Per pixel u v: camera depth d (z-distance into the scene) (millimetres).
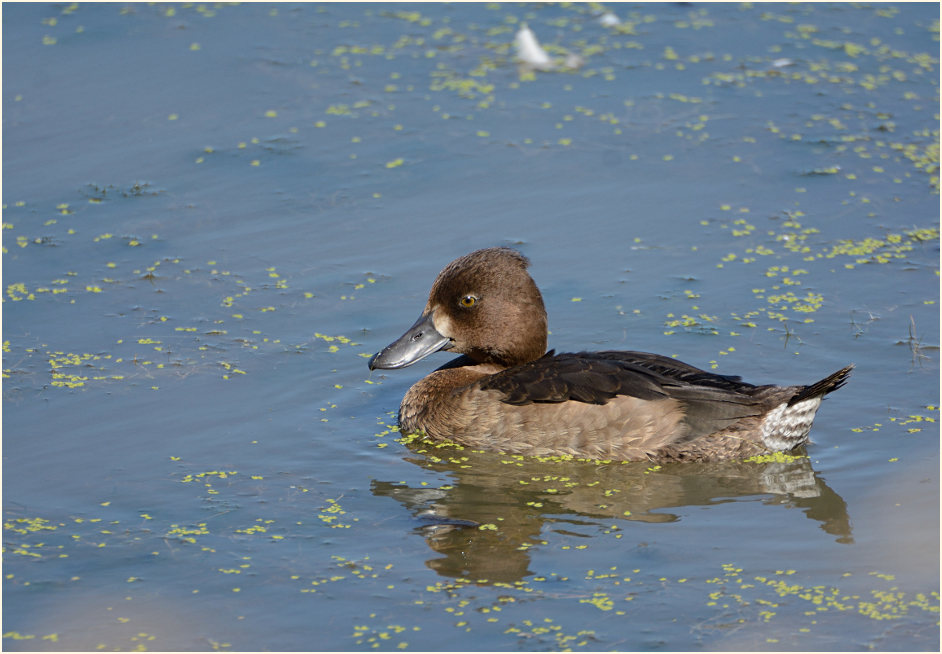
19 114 20688
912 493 11211
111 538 10680
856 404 13109
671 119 20797
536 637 9062
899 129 20328
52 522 10977
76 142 19953
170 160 19547
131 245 17328
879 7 25266
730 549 10344
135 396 13547
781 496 11398
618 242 17234
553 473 12133
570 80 22266
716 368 13938
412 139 20266
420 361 15250
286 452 12516
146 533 10773
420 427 13156
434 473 12156
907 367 13805
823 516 10914
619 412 12242
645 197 18438
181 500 11406
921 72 22359
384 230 17672
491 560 10258
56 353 14523
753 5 25484
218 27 24141
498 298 13469
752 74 22328
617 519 11016
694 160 19484
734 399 12062
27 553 10406
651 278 16266
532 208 18188
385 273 16594
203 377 14016
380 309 15680
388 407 13742
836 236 17203
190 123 20609
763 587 9664
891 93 21594
